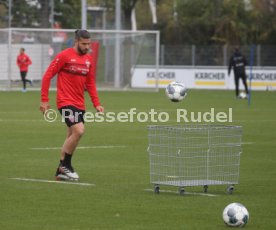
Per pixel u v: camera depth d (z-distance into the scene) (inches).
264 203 956.6
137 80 4165.8
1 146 1539.1
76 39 1125.1
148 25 6323.8
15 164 1288.1
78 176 1138.7
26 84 3740.2
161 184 1015.6
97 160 1353.3
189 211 898.1
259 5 5236.2
